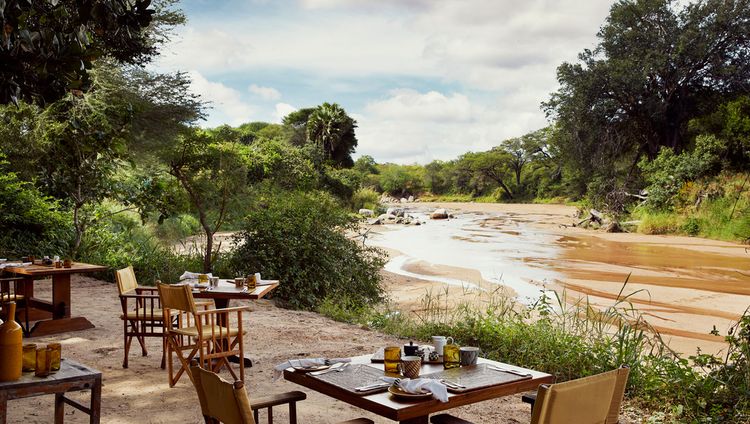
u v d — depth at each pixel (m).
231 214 16.30
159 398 5.99
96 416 3.75
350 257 14.73
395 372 3.88
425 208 84.31
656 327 11.89
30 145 13.73
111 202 19.58
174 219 22.52
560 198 89.88
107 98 16.36
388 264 22.66
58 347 3.75
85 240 16.30
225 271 14.78
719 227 34.19
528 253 26.78
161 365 7.08
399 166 145.38
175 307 6.23
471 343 8.61
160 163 17.14
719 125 43.34
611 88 45.78
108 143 8.89
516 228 43.62
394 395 3.41
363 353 8.05
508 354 7.87
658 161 41.19
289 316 11.17
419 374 3.86
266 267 13.64
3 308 8.60
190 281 7.82
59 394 4.06
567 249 28.53
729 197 35.91
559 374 7.06
